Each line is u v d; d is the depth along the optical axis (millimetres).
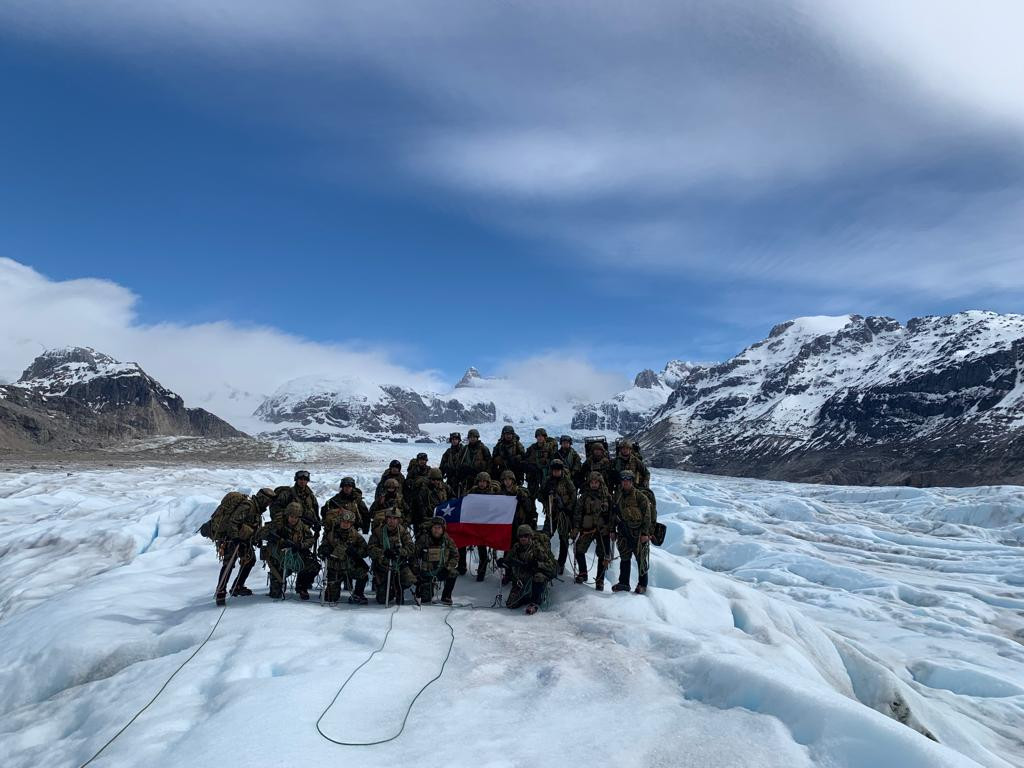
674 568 11352
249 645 7363
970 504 30609
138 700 6320
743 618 9812
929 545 25078
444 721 5742
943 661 11711
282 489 10008
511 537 10812
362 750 5160
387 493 10820
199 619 8539
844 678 9344
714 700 6379
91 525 17938
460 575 11672
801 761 5223
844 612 15711
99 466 81625
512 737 5477
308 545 9781
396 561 9555
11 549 16859
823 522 31156
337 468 106125
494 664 7102
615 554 11883
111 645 7949
